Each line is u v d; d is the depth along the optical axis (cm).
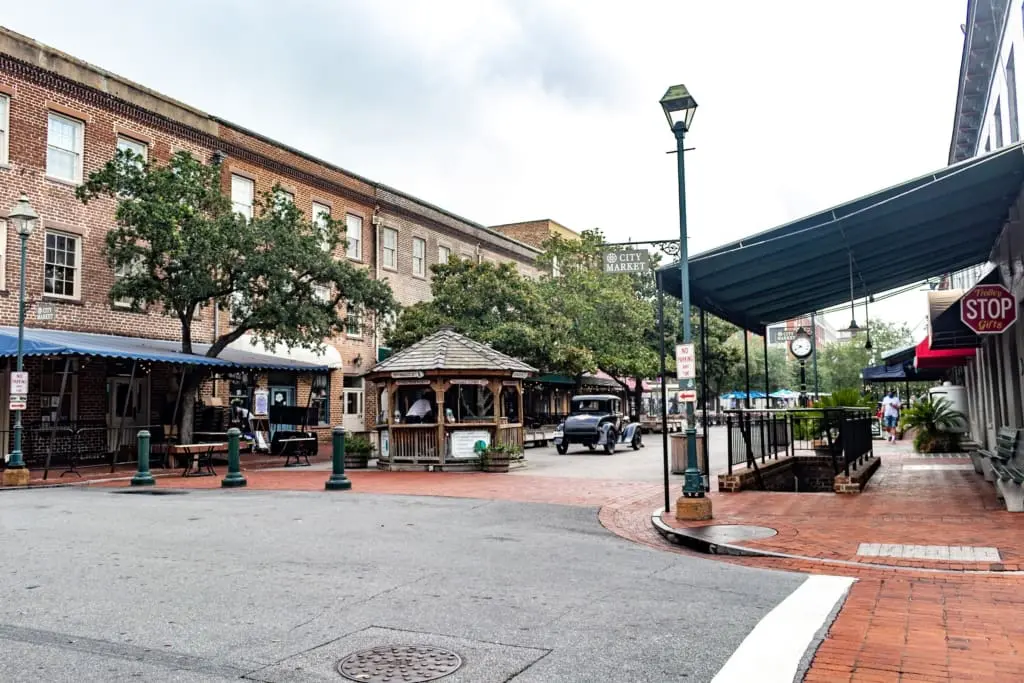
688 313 1138
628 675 485
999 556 820
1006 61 1589
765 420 1831
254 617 614
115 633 570
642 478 1767
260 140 2825
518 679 479
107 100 2308
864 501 1238
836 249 1260
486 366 2012
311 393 3006
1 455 2008
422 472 1991
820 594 692
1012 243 1299
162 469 2041
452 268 3278
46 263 2133
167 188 2069
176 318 2500
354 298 2267
